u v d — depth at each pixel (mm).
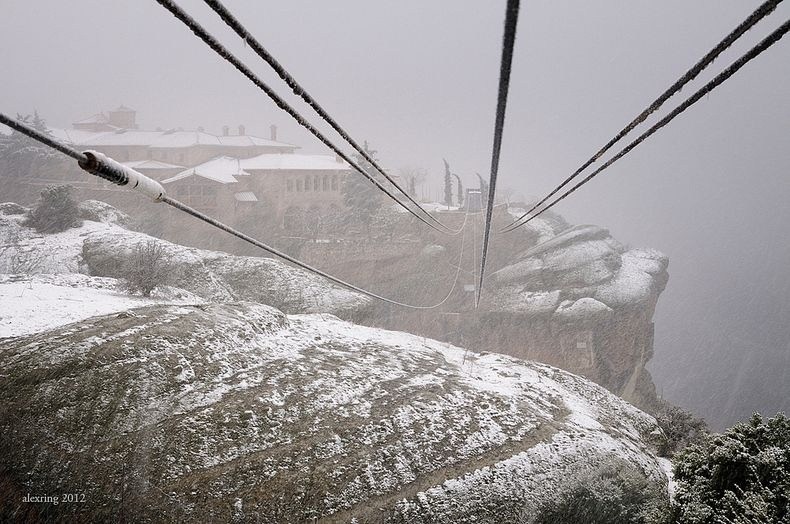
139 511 13555
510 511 15414
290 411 17797
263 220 66875
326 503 14625
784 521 11320
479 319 57344
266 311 25750
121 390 16766
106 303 25266
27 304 22984
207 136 86938
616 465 18266
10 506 13078
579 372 51750
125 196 61906
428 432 17844
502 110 3783
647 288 56219
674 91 4117
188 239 61031
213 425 16375
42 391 16062
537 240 65812
